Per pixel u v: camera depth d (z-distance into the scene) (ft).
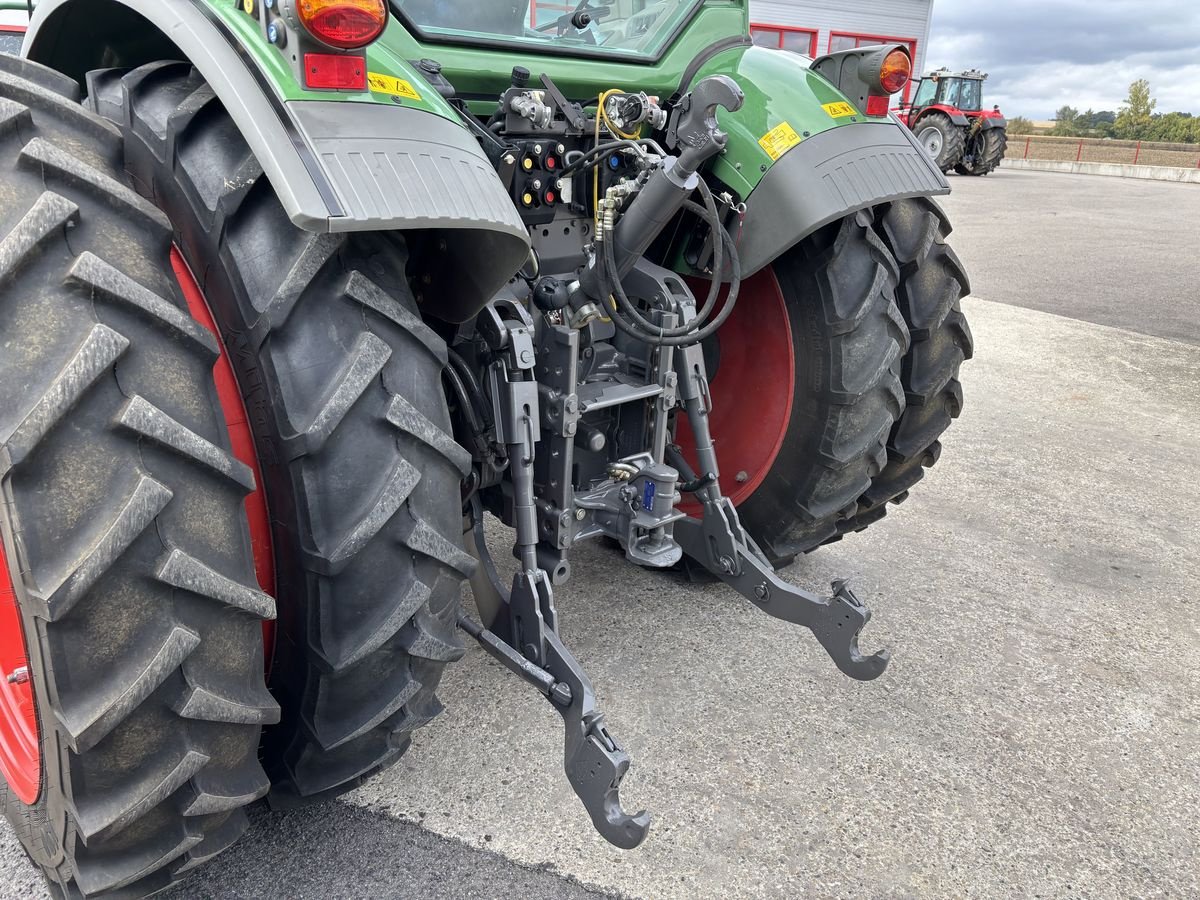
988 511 11.49
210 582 3.99
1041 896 5.62
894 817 6.20
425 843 5.84
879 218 7.65
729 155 6.89
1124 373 18.17
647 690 7.45
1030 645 8.42
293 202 3.92
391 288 4.68
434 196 4.28
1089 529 11.03
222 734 4.31
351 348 4.46
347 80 4.30
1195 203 53.16
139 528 3.75
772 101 6.89
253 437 4.70
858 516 9.04
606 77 6.88
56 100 4.42
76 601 3.66
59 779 4.10
